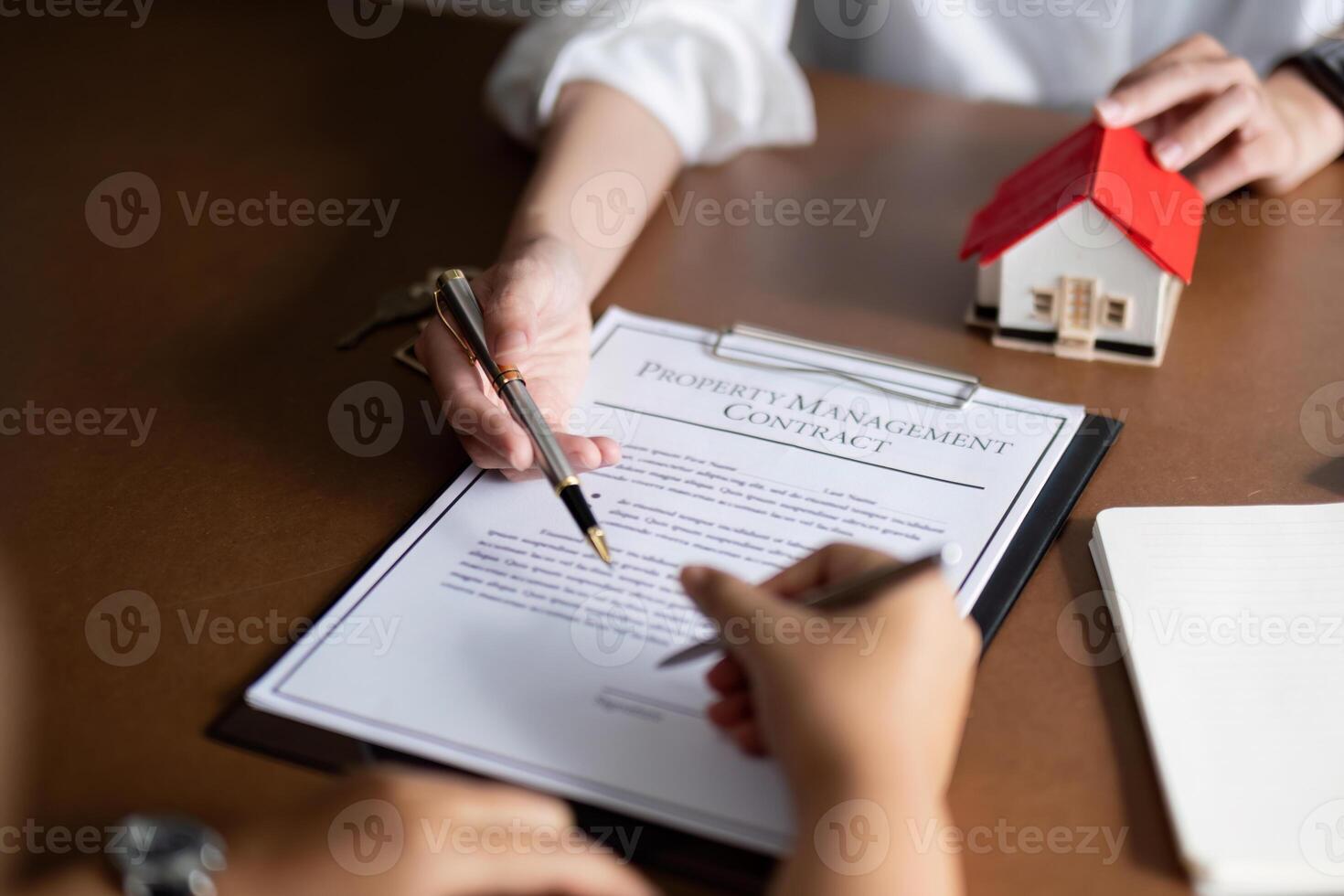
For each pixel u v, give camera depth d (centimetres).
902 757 43
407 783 44
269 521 63
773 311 80
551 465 58
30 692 53
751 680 47
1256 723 49
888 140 101
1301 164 90
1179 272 71
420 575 58
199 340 79
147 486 66
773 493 63
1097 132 77
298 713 51
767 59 98
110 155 104
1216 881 43
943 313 79
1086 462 64
